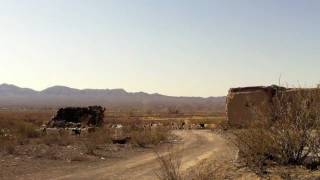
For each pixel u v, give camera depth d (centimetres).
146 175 1836
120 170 2006
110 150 2870
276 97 1459
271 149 1408
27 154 2442
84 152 2664
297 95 1411
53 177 1805
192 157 2370
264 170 1348
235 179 1338
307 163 1353
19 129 3850
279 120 1404
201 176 1415
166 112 14825
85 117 5641
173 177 1355
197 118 9575
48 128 4638
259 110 1494
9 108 17650
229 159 1712
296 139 1365
